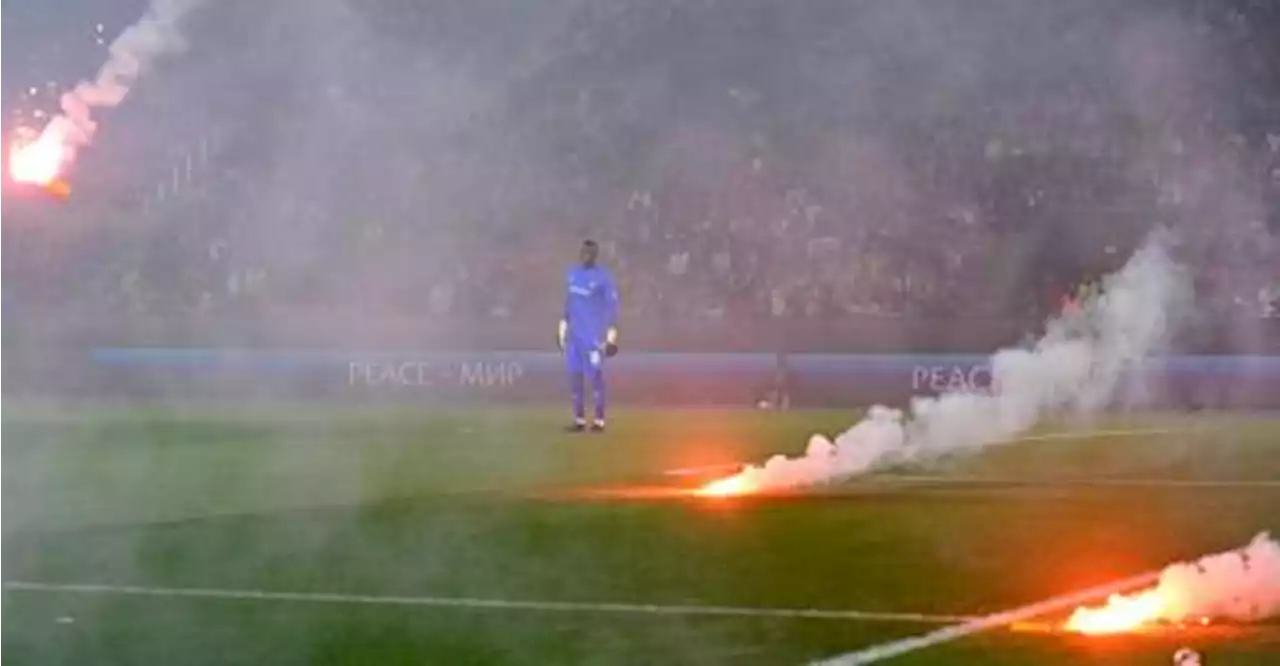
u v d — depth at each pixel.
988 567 13.49
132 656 10.05
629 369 41.62
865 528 16.12
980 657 9.70
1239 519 17.08
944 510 17.80
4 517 17.30
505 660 9.84
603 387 31.42
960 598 11.86
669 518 17.02
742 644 10.21
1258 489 20.42
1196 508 18.17
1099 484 20.98
